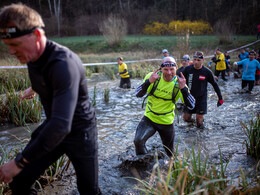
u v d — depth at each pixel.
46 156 1.96
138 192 2.95
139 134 3.50
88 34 36.03
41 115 6.33
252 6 33.50
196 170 2.45
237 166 3.44
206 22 32.22
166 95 3.40
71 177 3.31
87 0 42.19
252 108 6.68
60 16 37.25
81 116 1.85
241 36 26.44
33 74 1.68
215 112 6.48
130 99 8.45
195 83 5.21
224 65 11.43
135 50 22.84
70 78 1.52
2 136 5.07
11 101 6.01
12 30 1.48
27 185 1.95
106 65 15.41
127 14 38.12
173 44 22.89
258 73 9.86
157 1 42.91
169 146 3.67
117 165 3.66
